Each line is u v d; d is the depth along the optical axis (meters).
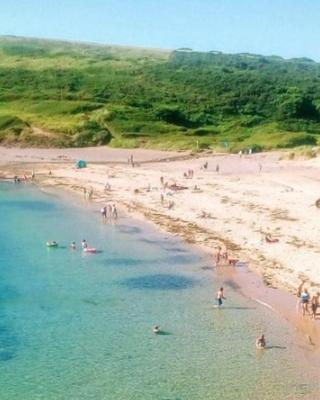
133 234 61.56
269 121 153.62
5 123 133.12
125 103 156.25
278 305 41.75
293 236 56.06
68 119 138.50
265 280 46.28
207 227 61.84
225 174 91.25
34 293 45.22
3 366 33.72
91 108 146.00
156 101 162.12
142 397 30.45
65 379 32.31
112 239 60.03
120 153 119.56
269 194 74.00
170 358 34.53
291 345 35.94
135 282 47.38
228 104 162.88
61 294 45.00
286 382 31.73
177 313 41.06
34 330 38.53
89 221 67.81
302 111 159.88
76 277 48.78
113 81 176.38
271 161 103.06
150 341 36.78
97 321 39.88
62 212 72.88
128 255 54.50
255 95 169.12
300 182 81.62
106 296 44.47
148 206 72.94
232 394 30.61
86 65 197.50
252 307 41.59
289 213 64.31
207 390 31.05
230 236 58.09
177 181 86.12
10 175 98.19
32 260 53.47
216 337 37.19
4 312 41.47
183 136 134.88
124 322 39.69
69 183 91.00
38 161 111.81
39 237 61.31
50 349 35.81
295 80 199.50
